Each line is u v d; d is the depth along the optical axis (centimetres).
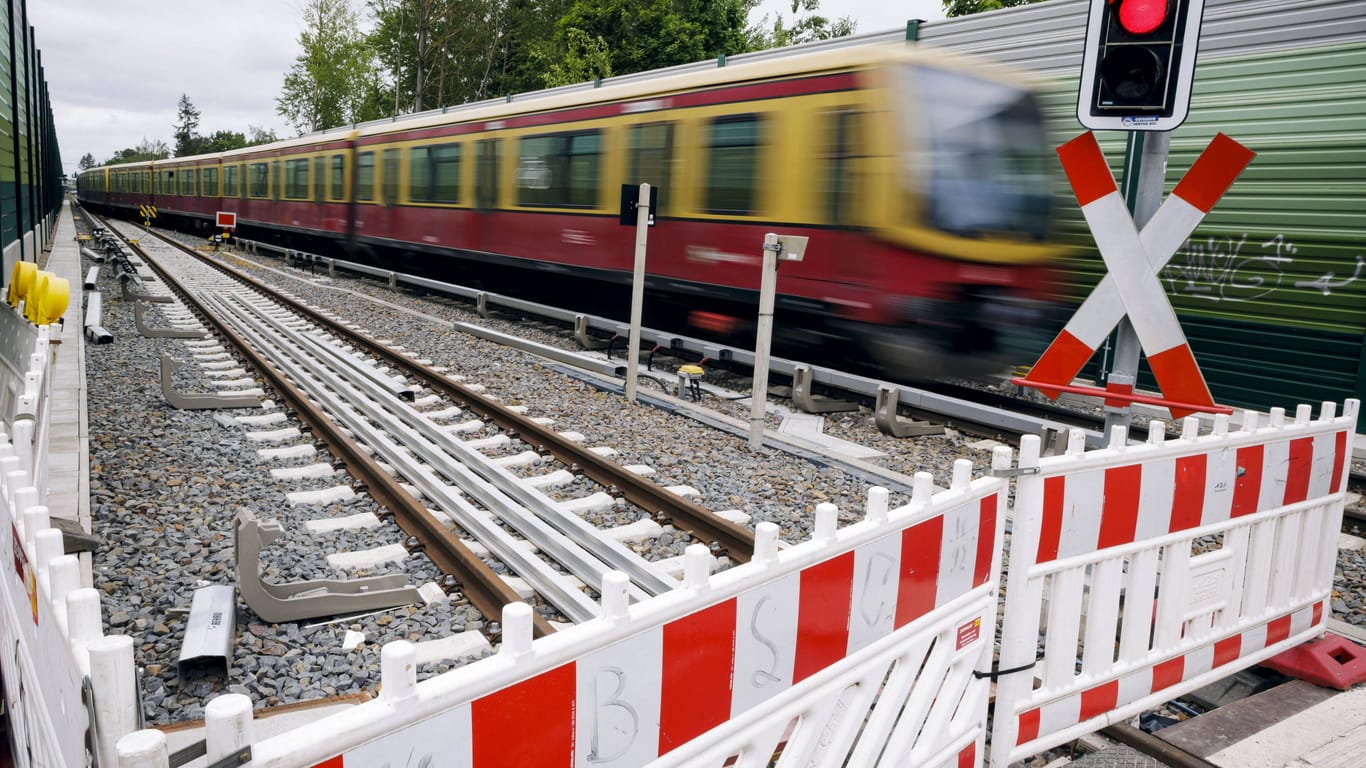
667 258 1098
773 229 958
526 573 467
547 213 1311
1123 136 1024
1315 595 399
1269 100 935
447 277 1911
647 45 4044
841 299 904
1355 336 898
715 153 1023
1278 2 920
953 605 273
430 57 5025
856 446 769
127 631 391
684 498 573
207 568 458
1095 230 426
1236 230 982
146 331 1193
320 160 2245
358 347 1213
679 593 185
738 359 1012
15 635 236
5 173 1672
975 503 277
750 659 203
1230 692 394
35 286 641
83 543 463
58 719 166
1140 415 1014
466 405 875
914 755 271
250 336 1269
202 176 3656
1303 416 371
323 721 132
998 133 884
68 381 886
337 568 468
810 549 214
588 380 1025
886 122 841
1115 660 374
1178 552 334
